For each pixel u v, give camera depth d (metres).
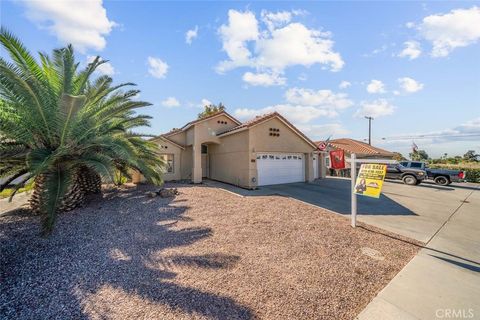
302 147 18.14
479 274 4.69
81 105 7.21
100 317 3.21
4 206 10.06
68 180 7.43
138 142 11.84
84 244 5.71
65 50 8.18
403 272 4.71
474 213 9.84
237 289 3.91
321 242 6.11
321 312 3.42
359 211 9.80
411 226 7.88
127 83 9.40
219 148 19.28
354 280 4.34
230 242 5.95
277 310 3.42
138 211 8.56
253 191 13.93
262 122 15.79
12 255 5.06
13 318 3.20
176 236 6.29
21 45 7.41
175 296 3.68
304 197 12.24
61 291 3.82
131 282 4.08
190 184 17.09
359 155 26.95
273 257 5.17
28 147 7.90
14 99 7.15
